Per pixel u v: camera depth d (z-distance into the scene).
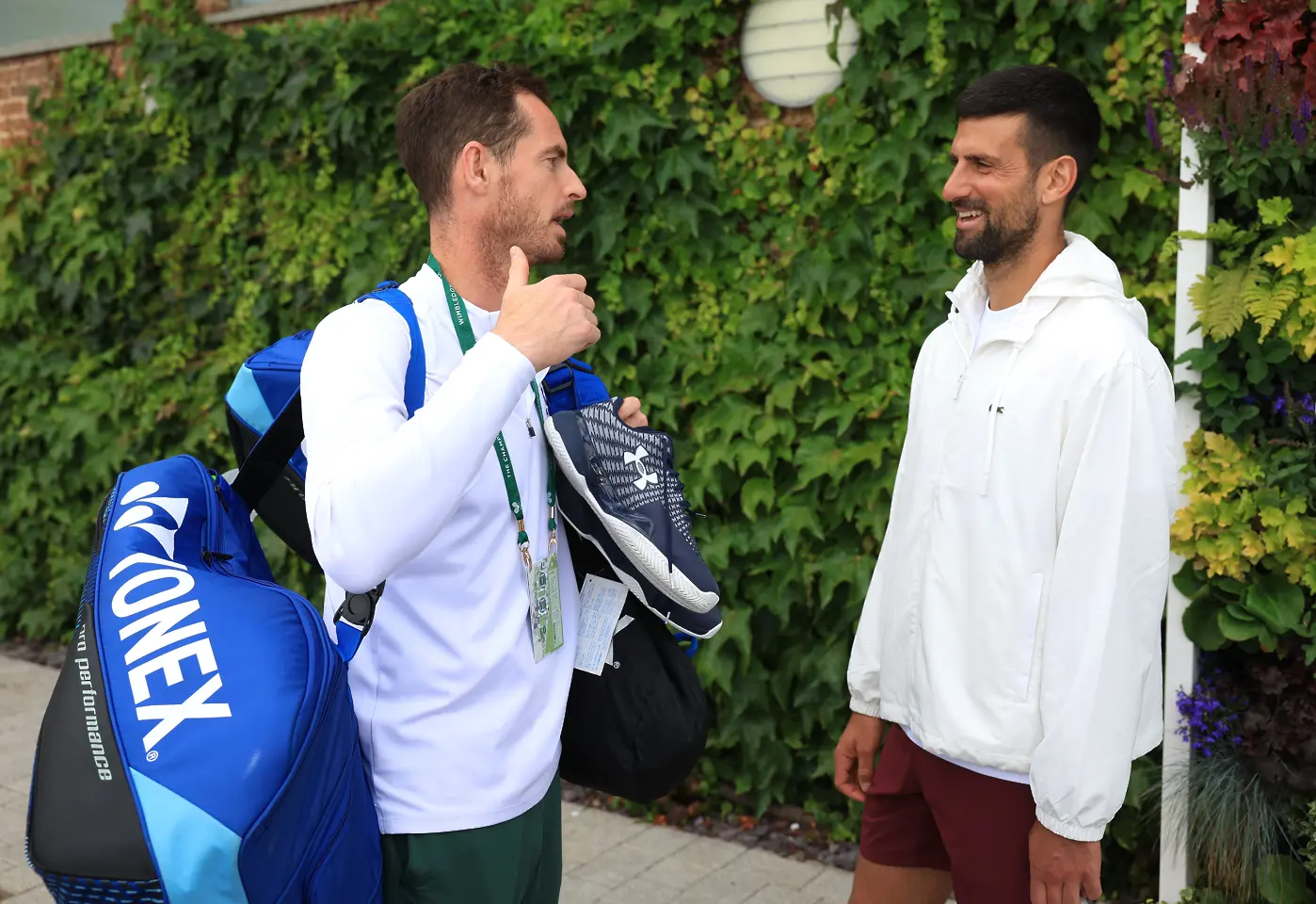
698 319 3.61
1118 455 1.68
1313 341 2.41
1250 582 2.57
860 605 3.36
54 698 1.29
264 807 1.19
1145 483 1.69
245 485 1.61
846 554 3.40
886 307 3.31
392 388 1.39
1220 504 2.54
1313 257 2.38
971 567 1.85
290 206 4.38
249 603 1.35
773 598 3.51
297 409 1.51
